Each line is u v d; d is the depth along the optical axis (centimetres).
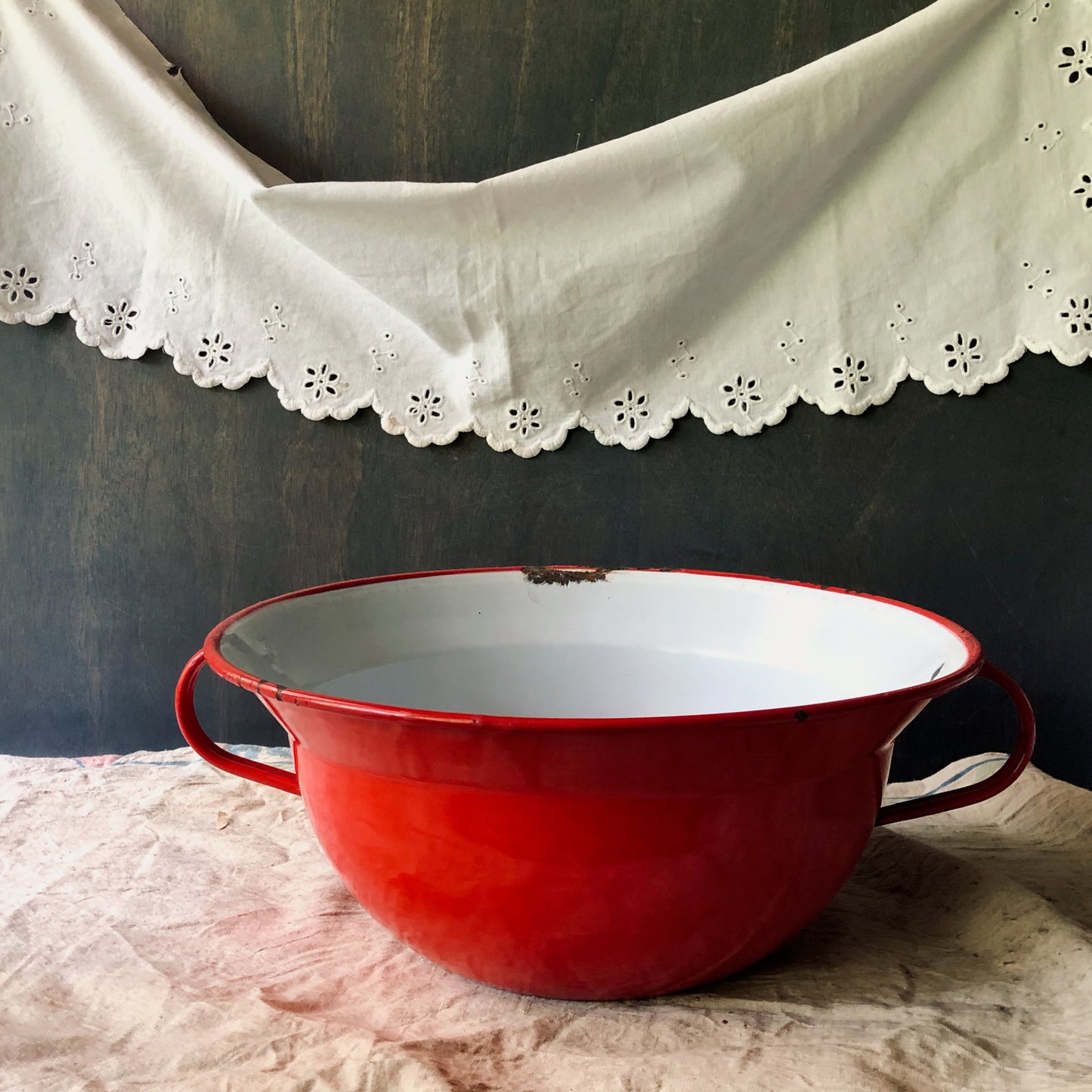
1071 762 95
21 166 96
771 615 73
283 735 105
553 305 92
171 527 103
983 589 94
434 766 46
